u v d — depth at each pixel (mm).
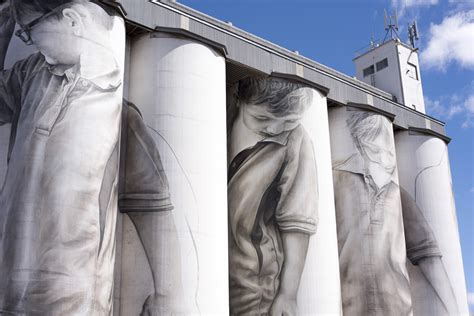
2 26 21875
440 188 38094
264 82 30391
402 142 38625
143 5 26156
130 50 26281
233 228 28406
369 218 32031
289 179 28672
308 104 30469
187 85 25406
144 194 23875
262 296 27031
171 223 23469
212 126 25703
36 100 20625
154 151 24312
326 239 28766
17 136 20344
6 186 19922
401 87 42094
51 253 19297
